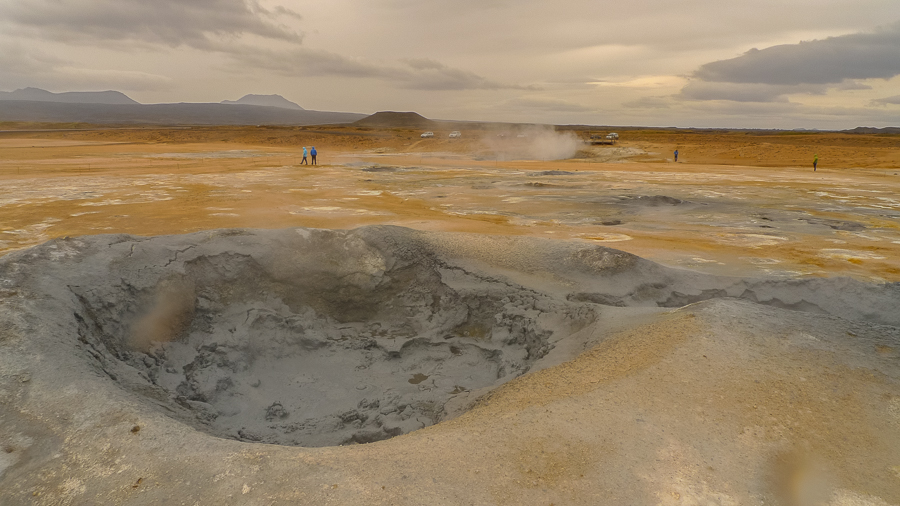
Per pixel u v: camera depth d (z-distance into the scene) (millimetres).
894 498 2898
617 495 2920
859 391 3832
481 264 8133
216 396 5840
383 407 5730
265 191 20844
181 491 2926
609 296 7316
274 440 5070
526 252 8484
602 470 3113
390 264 7953
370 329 7453
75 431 3420
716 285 7895
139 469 3098
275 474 3047
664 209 17984
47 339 4438
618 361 4539
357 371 6652
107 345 5391
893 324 7012
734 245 12383
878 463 3158
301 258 7805
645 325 5387
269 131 72562
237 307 7066
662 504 2855
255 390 6168
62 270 5766
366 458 3225
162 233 12375
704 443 3332
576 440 3391
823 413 3600
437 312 7535
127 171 27812
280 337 6980
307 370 6680
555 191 22594
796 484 3002
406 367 6746
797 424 3496
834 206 18719
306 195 20109
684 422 3539
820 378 4004
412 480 3020
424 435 3568
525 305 7051
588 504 2855
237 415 5664
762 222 15688
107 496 2916
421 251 8305
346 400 6059
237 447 3291
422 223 14172
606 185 24609
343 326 7473
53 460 3191
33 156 35812
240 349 6555
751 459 3193
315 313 7520
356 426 5488
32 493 2961
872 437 3373
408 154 52156
